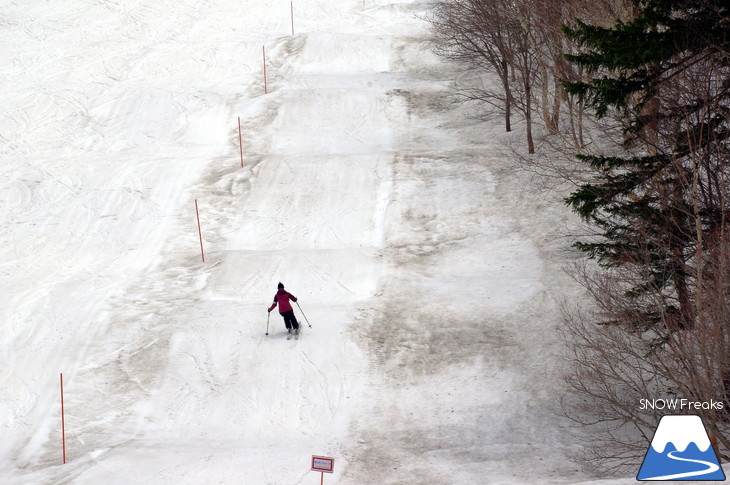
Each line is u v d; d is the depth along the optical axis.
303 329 81.81
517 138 129.50
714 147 58.44
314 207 114.12
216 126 144.25
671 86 57.88
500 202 109.31
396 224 106.88
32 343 81.44
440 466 56.72
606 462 56.59
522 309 82.75
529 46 119.00
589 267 88.00
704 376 56.78
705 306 55.59
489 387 70.88
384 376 73.56
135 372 75.44
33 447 64.25
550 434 63.12
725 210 55.91
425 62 170.00
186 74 168.00
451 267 94.31
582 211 60.44
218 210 114.25
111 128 144.75
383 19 199.12
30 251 104.06
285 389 72.06
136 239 106.81
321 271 95.56
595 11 88.75
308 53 178.00
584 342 74.06
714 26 52.22
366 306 86.31
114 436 65.44
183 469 56.69
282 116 146.88
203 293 91.38
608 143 111.00
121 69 170.62
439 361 75.31
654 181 58.75
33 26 193.38
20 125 145.62
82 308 88.38
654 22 52.25
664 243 58.50
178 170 127.00
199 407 69.81
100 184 122.88
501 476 54.09
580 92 55.34
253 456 59.06
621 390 67.19
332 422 66.94
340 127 142.88
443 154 127.12
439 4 167.38
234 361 76.69
